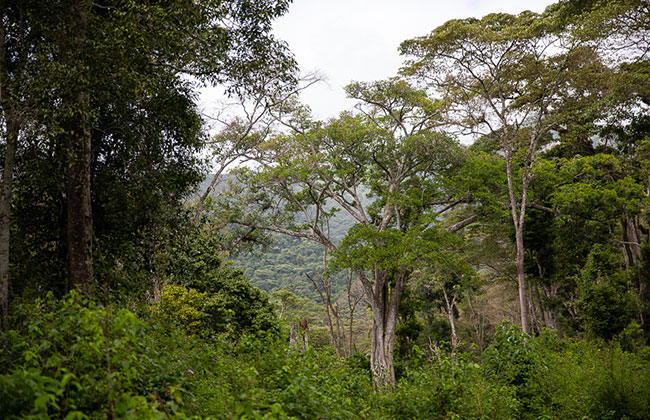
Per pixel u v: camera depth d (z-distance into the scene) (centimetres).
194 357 741
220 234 2750
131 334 455
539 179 2859
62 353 534
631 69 2584
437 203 2902
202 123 1384
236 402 580
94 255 1084
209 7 1059
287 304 4800
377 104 3016
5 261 881
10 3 970
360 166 2919
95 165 1152
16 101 901
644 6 2119
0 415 384
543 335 1509
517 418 1026
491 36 2408
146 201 1163
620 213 2755
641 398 1103
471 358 1124
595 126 3008
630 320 2381
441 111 2897
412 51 2612
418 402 854
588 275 2569
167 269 1397
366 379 964
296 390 616
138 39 976
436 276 3769
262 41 1177
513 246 3209
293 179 2725
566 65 2619
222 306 2342
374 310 2714
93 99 1059
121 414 397
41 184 991
